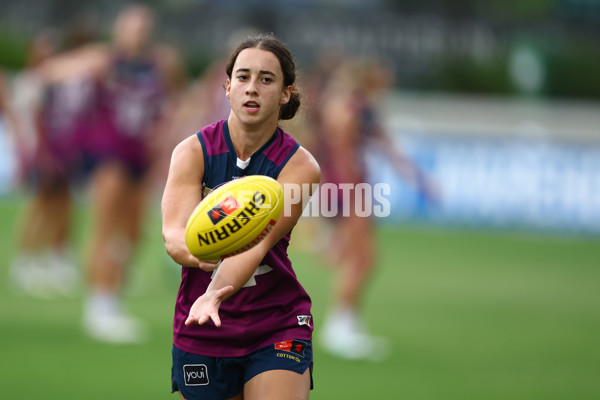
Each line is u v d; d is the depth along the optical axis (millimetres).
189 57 69812
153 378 23984
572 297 39844
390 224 59438
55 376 23703
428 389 24016
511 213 59531
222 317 13680
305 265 45781
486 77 72250
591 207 59531
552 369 26891
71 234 42438
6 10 73000
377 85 28750
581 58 73750
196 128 34438
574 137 60500
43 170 35875
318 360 27109
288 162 13422
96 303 28812
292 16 73750
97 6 73562
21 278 36156
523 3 78125
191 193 13141
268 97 12844
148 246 47719
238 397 14117
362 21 74312
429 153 59344
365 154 28453
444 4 75625
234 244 11930
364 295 38000
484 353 28750
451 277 43344
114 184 29266
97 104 29734
